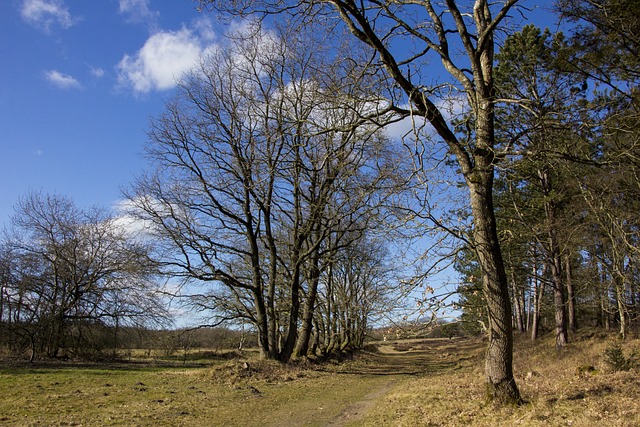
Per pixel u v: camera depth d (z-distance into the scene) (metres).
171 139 21.92
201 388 16.56
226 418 11.45
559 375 14.44
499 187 22.00
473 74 9.52
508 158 9.35
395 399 13.82
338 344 38.69
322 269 25.66
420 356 45.06
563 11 12.60
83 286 32.56
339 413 12.31
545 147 9.11
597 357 16.88
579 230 19.28
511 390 9.11
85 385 16.92
